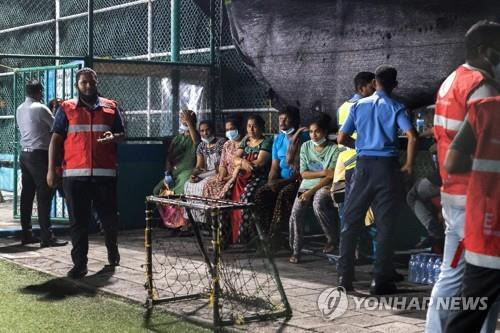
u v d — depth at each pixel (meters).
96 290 6.33
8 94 14.50
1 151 14.48
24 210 8.71
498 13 6.75
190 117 9.59
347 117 6.35
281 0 8.76
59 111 6.98
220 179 8.76
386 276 6.17
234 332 5.09
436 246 6.79
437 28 7.22
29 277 6.89
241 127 8.99
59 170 8.21
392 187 6.11
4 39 15.45
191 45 10.94
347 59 8.10
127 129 10.02
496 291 3.48
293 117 8.24
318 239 8.49
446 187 3.97
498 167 3.44
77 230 6.85
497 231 3.43
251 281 6.64
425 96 7.46
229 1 9.35
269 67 8.99
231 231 8.34
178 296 5.97
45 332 5.11
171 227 9.34
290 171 8.20
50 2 14.06
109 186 7.09
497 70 3.83
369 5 7.80
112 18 12.65
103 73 9.80
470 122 3.58
